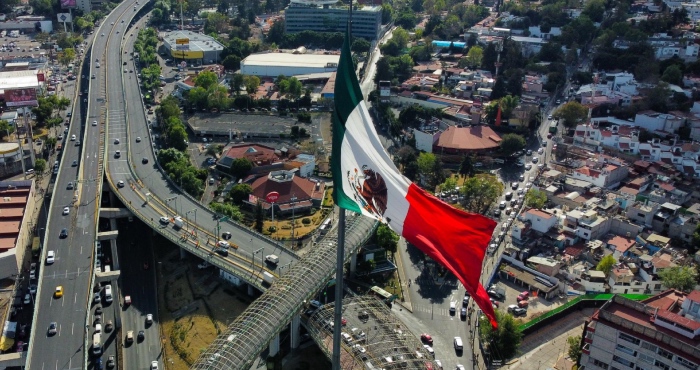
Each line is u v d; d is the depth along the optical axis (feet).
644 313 569.23
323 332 640.58
